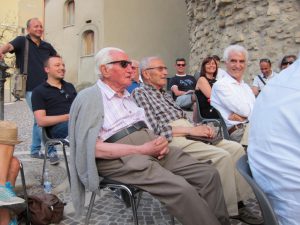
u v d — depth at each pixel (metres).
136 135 2.55
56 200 3.01
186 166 2.50
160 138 2.43
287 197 1.34
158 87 3.29
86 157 2.34
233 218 3.04
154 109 3.10
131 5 16.02
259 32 8.14
